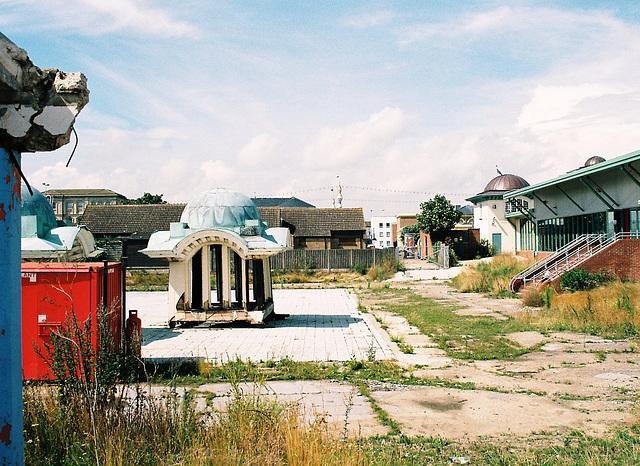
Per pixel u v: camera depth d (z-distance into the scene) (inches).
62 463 218.8
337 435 279.0
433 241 2239.2
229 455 215.6
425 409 333.4
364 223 1908.2
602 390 370.9
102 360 285.4
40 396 268.8
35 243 692.7
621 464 237.3
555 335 587.8
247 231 708.7
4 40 156.9
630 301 689.0
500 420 311.3
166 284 1364.4
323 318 762.8
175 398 283.7
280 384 398.3
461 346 543.8
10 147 165.9
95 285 398.0
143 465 218.7
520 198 1814.7
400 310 834.8
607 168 1009.5
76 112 175.6
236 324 685.3
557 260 1091.9
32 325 393.4
